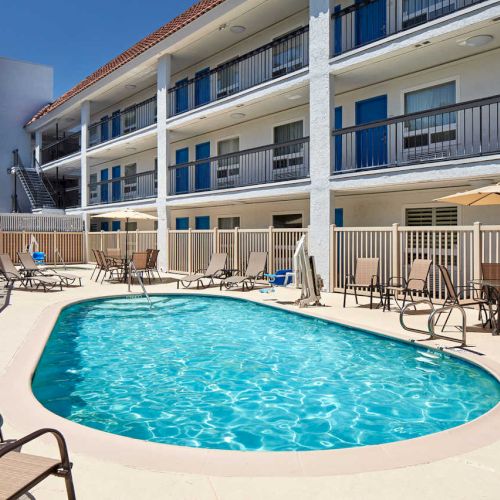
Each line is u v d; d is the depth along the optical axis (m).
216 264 15.41
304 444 4.25
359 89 15.21
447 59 12.75
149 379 6.16
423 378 6.09
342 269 13.45
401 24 13.65
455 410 5.01
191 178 22.64
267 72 17.84
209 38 18.75
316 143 13.96
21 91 34.44
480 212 12.81
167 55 20.48
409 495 2.90
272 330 9.07
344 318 9.30
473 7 10.66
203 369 6.58
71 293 13.45
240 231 15.99
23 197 34.34
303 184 14.45
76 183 36.34
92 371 6.51
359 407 5.13
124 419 4.86
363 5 12.91
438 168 11.42
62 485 3.03
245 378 6.16
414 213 14.44
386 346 7.68
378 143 14.73
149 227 26.89
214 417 4.89
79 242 26.36
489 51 12.19
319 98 13.89
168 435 4.46
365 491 2.95
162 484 3.04
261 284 15.12
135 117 25.89
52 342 8.16
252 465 3.29
